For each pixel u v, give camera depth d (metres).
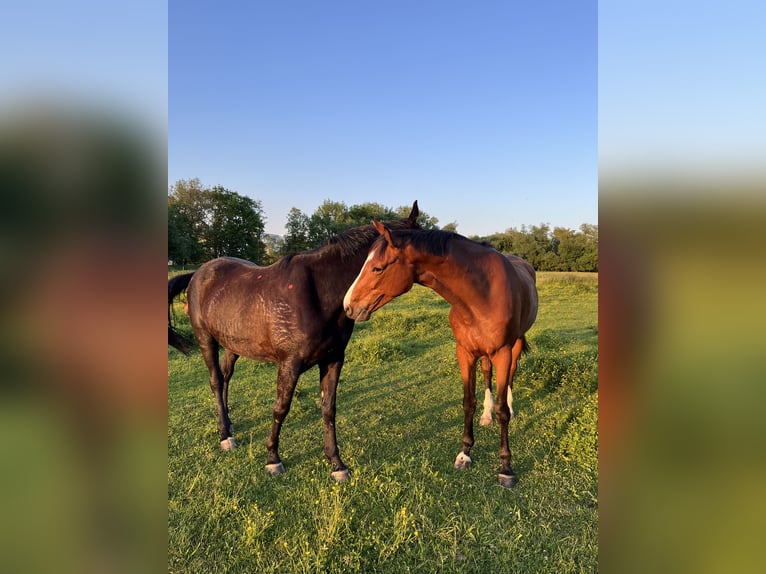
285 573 2.04
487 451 3.24
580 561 2.02
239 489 2.76
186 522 2.41
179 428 3.79
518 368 5.14
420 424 3.81
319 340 2.90
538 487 2.71
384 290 2.63
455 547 2.13
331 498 2.53
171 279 3.65
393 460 3.12
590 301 13.20
